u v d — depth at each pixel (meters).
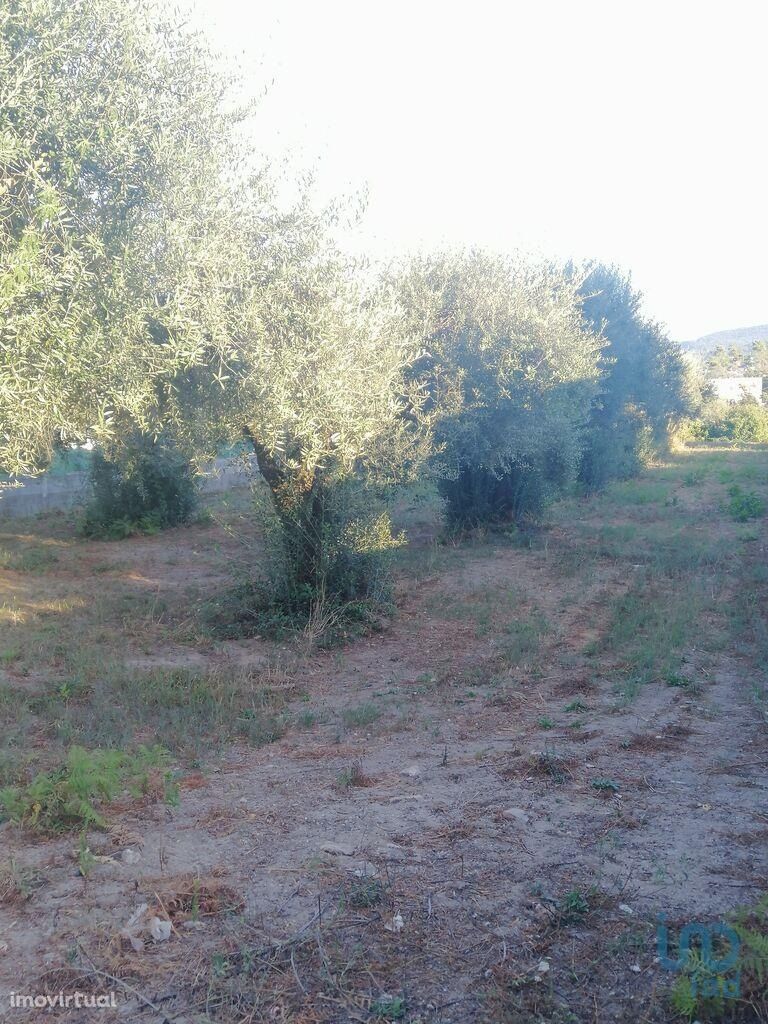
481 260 12.92
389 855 3.91
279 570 9.82
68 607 10.40
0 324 4.75
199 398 7.50
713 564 12.67
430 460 12.05
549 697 7.01
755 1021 2.81
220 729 6.21
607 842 4.04
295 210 7.96
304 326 7.71
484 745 5.77
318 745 5.93
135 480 15.62
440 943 3.20
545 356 13.15
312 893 3.54
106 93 6.23
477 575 12.29
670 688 7.05
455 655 8.64
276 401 7.16
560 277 14.13
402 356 9.84
